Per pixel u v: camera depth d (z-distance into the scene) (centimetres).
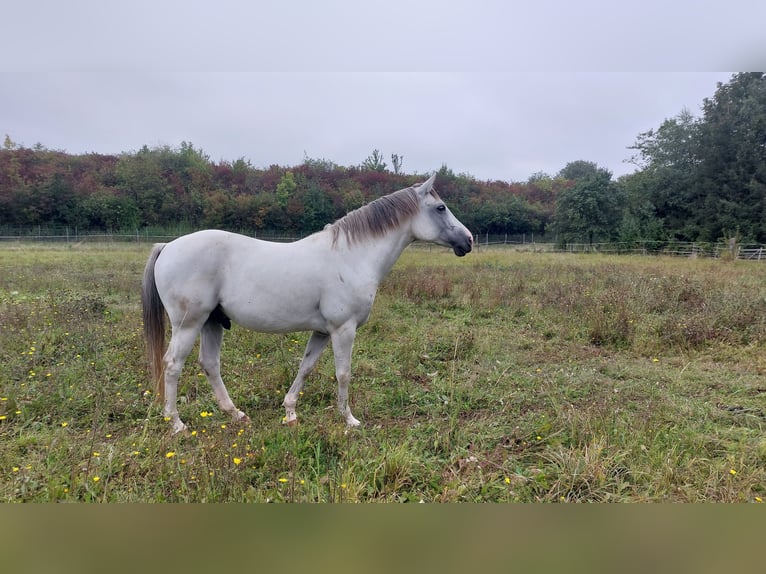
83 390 345
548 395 371
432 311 707
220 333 332
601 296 691
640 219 2767
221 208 3366
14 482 217
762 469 252
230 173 4066
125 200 3356
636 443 272
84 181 3519
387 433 307
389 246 333
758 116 2380
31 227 3070
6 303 609
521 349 512
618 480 238
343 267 312
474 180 4428
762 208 2361
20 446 264
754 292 742
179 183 3728
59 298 634
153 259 310
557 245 2969
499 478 249
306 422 323
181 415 329
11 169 3378
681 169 2742
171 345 300
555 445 284
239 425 308
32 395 332
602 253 2481
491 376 414
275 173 4072
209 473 219
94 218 3269
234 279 299
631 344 519
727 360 468
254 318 305
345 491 217
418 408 351
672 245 2444
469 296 759
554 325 591
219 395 327
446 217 353
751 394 381
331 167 4738
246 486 230
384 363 452
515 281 917
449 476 246
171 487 223
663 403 348
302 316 312
